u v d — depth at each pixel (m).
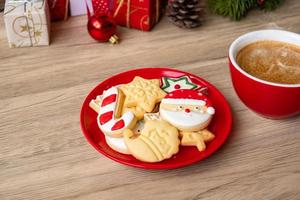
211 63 0.74
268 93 0.60
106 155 0.60
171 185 0.59
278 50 0.66
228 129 0.63
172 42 0.77
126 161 0.59
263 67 0.64
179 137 0.61
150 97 0.64
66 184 0.59
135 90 0.65
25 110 0.66
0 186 0.58
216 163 0.61
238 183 0.59
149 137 0.60
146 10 0.76
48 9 0.77
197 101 0.63
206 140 0.61
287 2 0.85
